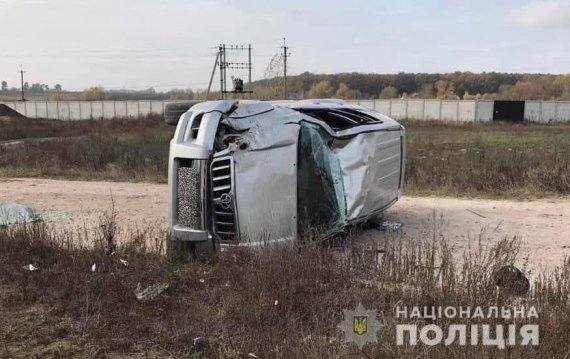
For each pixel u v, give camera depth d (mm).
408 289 4758
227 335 4160
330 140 6699
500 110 58062
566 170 11336
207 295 5020
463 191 11234
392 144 7852
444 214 9188
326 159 6547
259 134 5941
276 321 4383
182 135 6031
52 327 4469
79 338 4281
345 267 5309
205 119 5980
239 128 5941
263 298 4703
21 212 9305
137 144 21828
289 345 3895
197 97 90188
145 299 4938
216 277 5434
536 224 8320
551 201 10250
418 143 26266
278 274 5031
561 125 50969
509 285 4684
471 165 12805
